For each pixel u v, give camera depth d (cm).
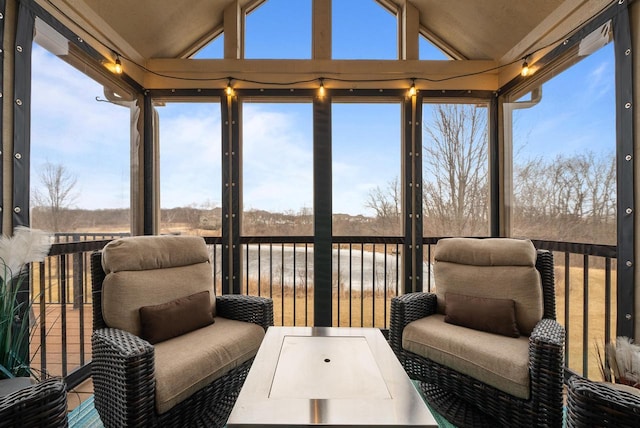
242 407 100
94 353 143
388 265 301
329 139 284
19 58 165
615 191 178
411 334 186
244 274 299
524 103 255
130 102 264
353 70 285
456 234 289
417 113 285
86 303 234
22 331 151
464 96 286
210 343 158
